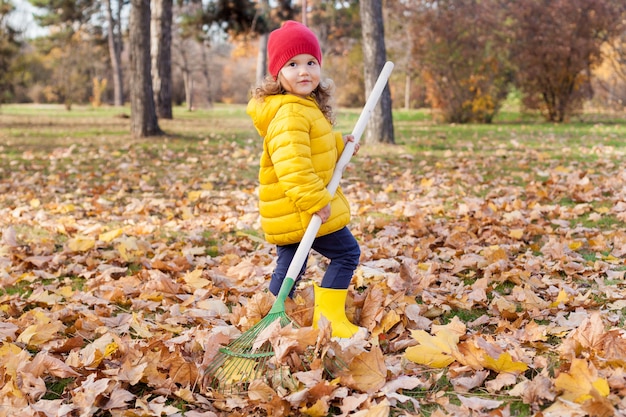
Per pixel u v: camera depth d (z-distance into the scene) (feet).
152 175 27.12
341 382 8.21
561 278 12.46
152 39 55.42
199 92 163.53
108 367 8.84
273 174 9.29
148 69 38.19
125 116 58.95
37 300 12.03
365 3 34.73
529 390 7.63
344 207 9.54
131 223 18.95
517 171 26.11
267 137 9.11
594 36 57.52
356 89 109.50
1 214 20.03
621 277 12.19
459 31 57.11
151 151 33.40
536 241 15.29
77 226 18.34
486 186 23.11
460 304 10.98
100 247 16.24
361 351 8.68
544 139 38.83
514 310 10.51
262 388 7.95
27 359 9.11
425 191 22.75
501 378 8.13
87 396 7.79
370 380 8.19
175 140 37.14
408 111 85.35
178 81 156.25
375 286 10.88
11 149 33.78
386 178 25.59
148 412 7.61
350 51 111.96
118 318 10.98
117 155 32.12
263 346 8.60
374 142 36.04
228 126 48.85
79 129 44.62
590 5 55.26
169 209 20.77
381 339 9.64
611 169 25.48
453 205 19.92
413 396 8.09
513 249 14.39
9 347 9.38
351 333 9.52
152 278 13.19
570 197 19.95
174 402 8.17
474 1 57.47
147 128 38.42
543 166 27.09
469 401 7.66
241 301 11.97
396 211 19.13
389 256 14.29
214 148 35.06
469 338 9.46
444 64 57.72
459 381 8.14
